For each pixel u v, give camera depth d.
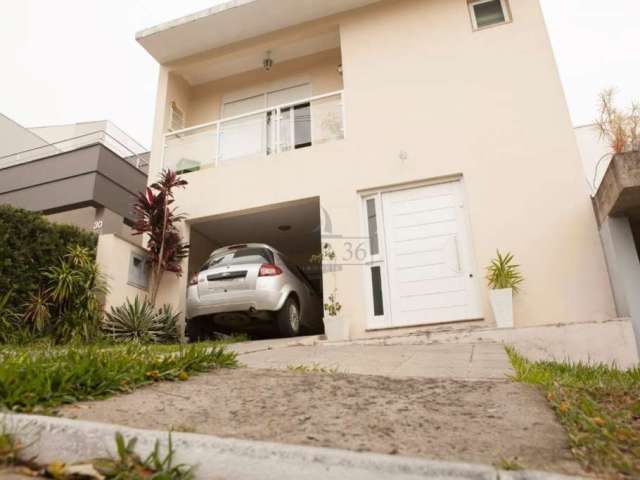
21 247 6.92
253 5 9.35
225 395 2.47
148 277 8.77
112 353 2.95
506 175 7.46
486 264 7.10
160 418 2.02
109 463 1.52
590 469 1.50
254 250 7.48
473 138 7.82
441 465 1.43
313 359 4.43
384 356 4.62
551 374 3.48
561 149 7.35
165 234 8.59
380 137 8.30
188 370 3.04
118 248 8.13
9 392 2.00
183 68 10.62
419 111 8.27
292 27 9.85
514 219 7.20
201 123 10.96
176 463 1.56
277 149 9.01
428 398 2.45
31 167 11.80
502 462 1.50
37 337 6.58
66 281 7.08
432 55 8.58
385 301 7.43
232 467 1.52
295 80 10.64
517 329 5.65
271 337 8.63
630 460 1.56
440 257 7.45
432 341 5.82
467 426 1.97
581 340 5.43
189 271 9.66
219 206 8.88
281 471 1.49
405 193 7.95
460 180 7.74
